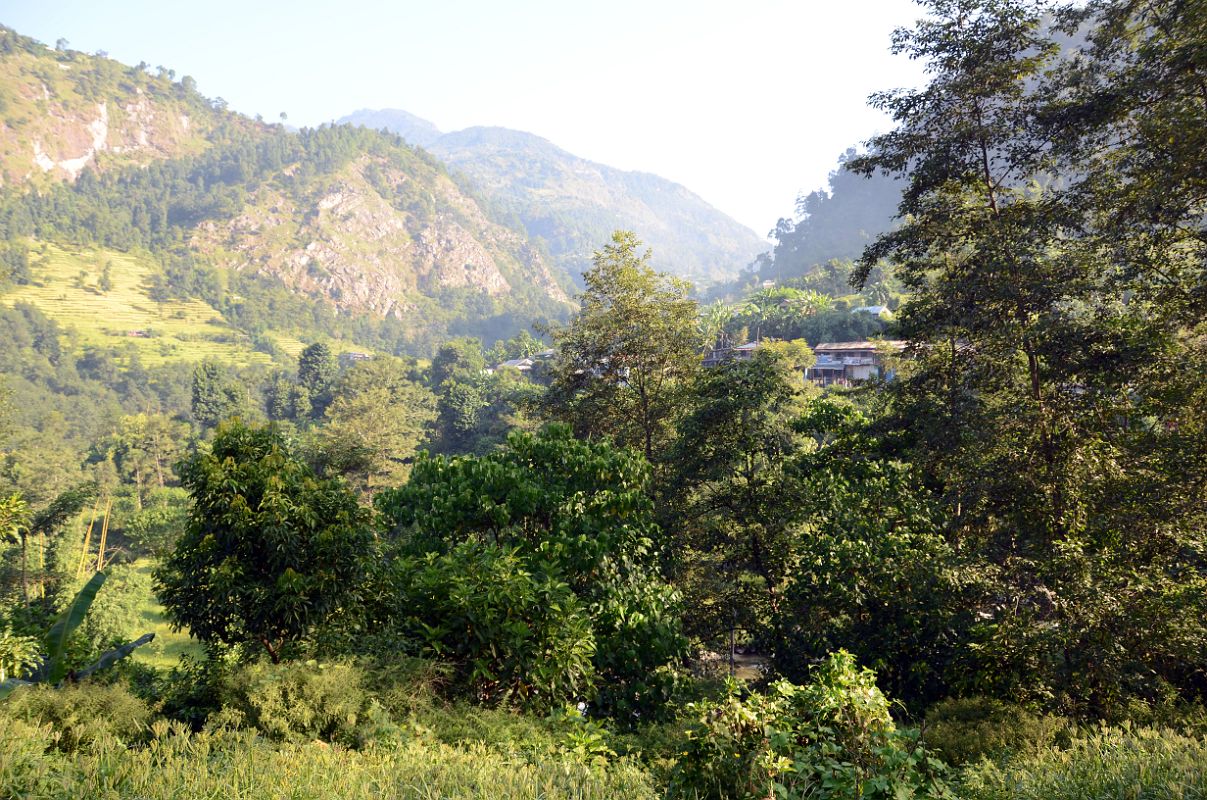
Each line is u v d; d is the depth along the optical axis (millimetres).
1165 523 12656
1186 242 14609
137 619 37219
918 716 12320
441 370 132375
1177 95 13039
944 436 15875
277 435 10398
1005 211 15883
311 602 9031
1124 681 10469
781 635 15555
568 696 10227
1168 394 13836
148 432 94062
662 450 23391
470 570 9977
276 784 4508
